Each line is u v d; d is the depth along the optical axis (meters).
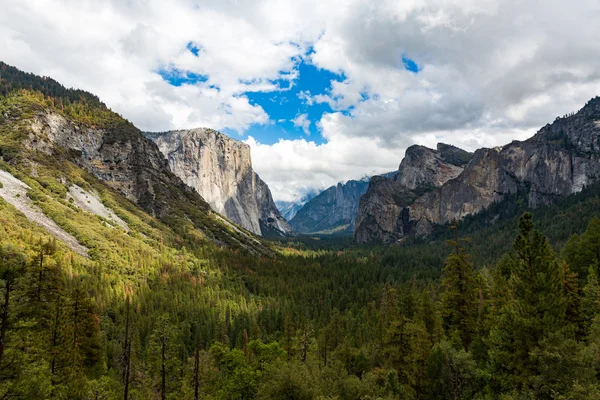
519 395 27.50
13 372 24.89
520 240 35.03
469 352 41.19
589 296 40.44
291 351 69.88
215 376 51.12
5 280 28.33
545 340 27.62
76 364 42.22
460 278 46.66
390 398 37.12
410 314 67.25
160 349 44.97
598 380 24.62
